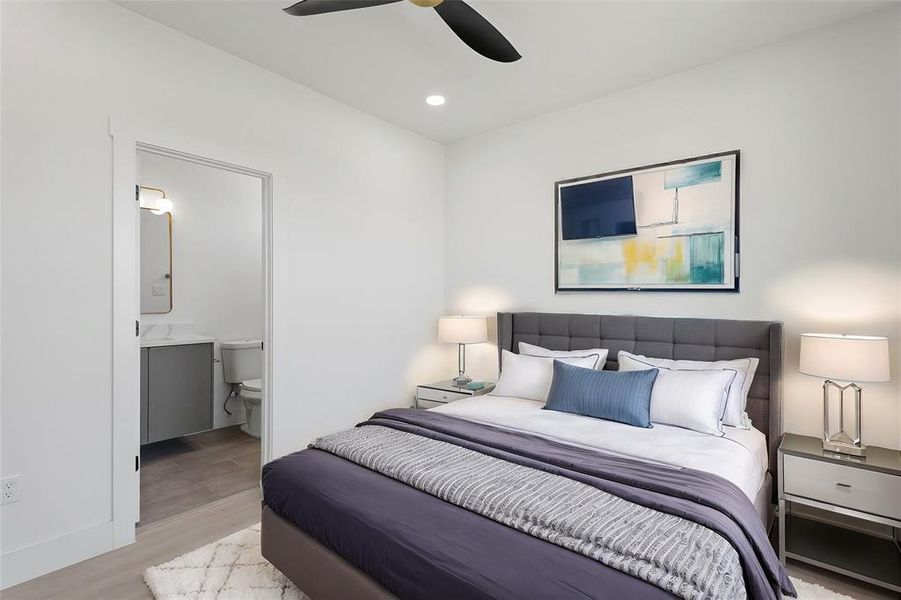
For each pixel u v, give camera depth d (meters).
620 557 1.27
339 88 3.27
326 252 3.39
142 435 3.55
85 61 2.26
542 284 3.76
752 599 1.33
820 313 2.58
